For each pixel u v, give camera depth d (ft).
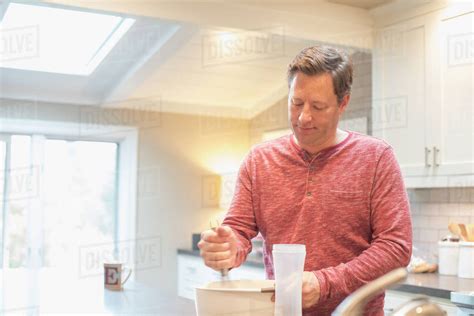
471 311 7.22
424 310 2.68
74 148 15.55
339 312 2.86
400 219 4.51
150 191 16.28
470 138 9.45
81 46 13.76
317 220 4.80
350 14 11.28
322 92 4.54
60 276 14.88
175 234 16.53
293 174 4.94
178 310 6.00
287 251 3.58
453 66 9.77
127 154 16.06
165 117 16.49
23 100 14.65
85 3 9.55
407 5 10.59
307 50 4.67
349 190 4.74
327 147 4.89
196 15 10.27
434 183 10.05
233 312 3.75
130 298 6.98
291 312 3.57
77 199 15.53
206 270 14.61
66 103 15.19
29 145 14.82
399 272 2.89
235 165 17.43
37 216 14.85
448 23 9.87
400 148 10.72
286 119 16.22
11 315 6.13
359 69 13.14
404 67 10.68
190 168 16.81
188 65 14.35
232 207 5.19
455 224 10.27
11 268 14.40
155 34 12.86
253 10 10.66
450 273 10.02
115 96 15.58
